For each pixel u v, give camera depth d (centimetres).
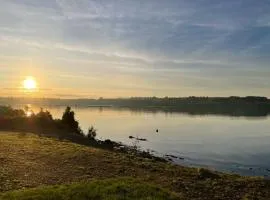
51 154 2200
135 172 1681
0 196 1189
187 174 1645
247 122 12138
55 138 3547
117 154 2347
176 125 10725
